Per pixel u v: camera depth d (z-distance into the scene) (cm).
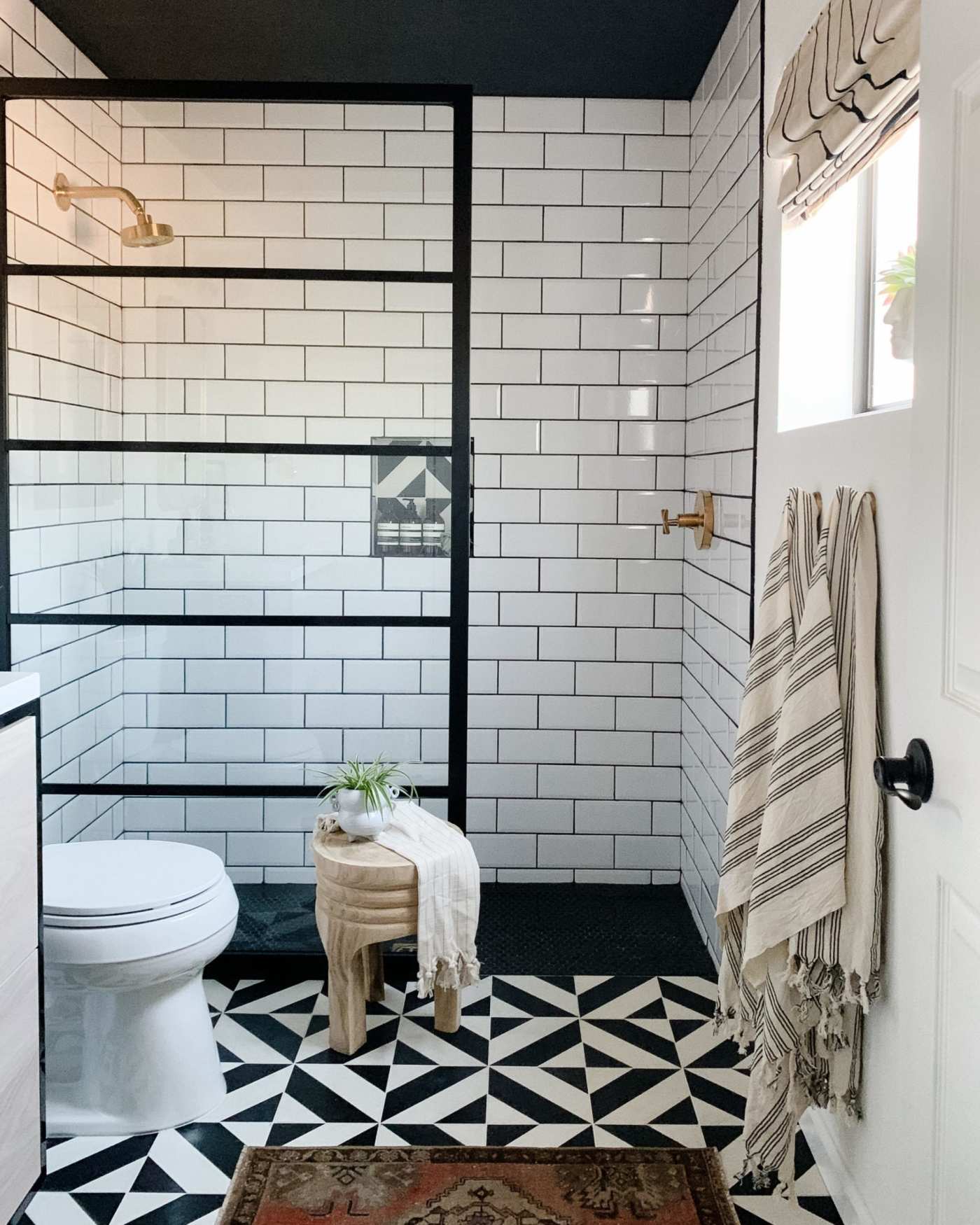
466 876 262
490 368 365
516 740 375
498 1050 262
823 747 189
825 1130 221
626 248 362
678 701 373
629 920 346
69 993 236
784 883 189
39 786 194
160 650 291
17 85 276
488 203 361
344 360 285
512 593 371
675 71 333
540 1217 202
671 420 366
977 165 126
